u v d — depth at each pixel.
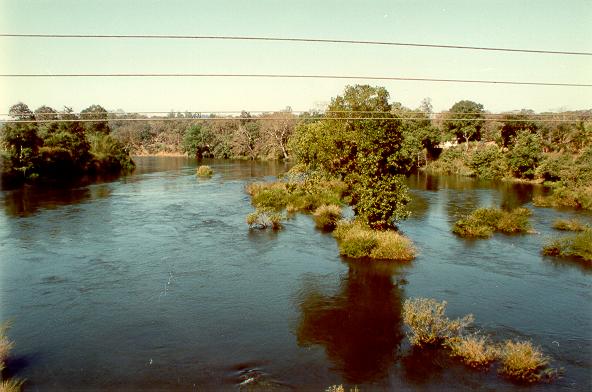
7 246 28.06
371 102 35.19
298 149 43.69
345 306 19.47
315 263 25.20
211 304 19.59
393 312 18.86
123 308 19.09
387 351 15.69
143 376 14.03
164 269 24.03
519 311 18.83
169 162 103.25
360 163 29.47
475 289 21.38
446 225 34.84
